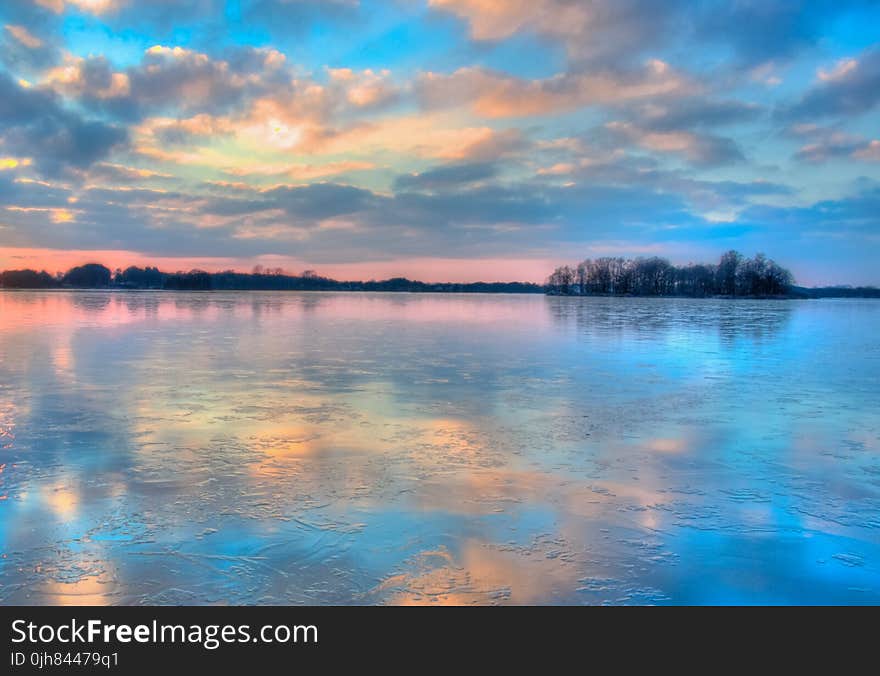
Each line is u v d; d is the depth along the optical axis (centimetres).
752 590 463
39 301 6494
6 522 575
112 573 481
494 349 2072
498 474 718
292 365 1642
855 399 1194
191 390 1259
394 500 633
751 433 919
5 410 1057
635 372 1547
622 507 617
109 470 728
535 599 450
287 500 632
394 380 1400
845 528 571
